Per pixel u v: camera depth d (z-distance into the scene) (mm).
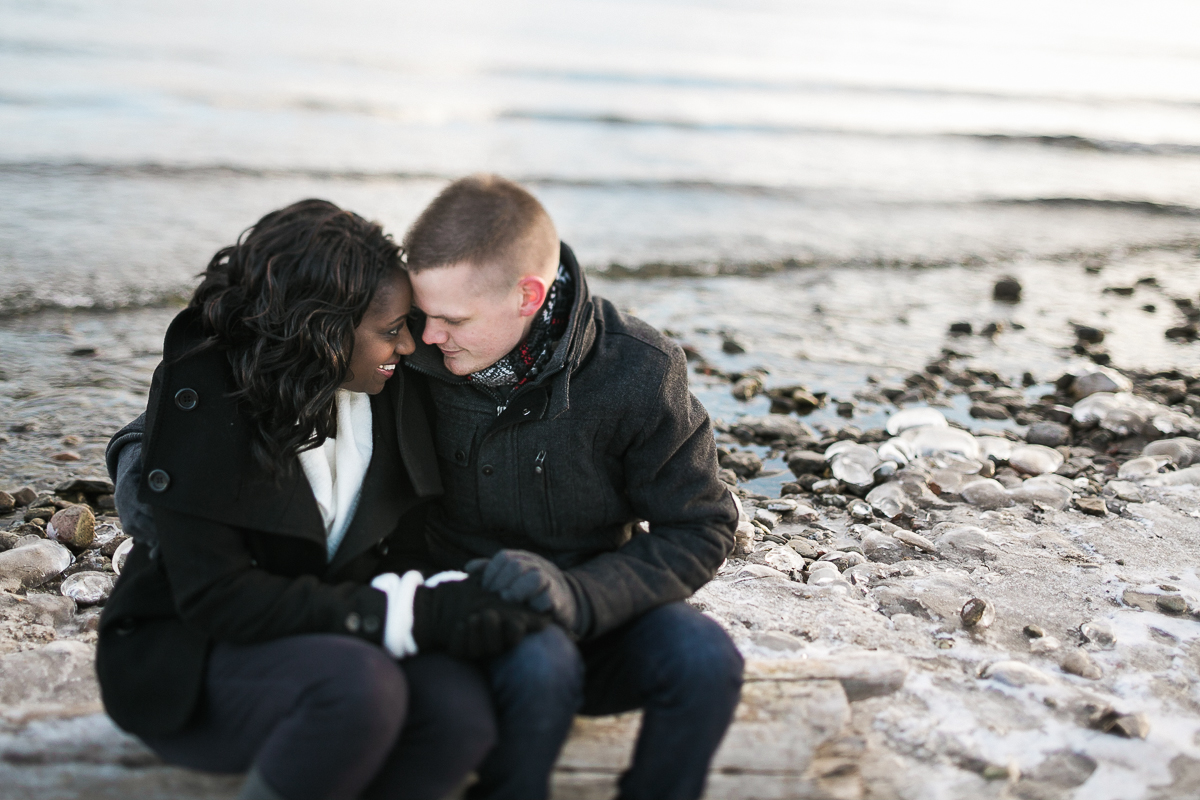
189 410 1877
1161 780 2150
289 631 1768
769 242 10297
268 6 29859
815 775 2045
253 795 1670
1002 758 2182
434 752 1726
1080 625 2887
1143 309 8266
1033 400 5746
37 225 8430
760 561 3395
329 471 2010
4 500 3875
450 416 2150
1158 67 45156
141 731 1790
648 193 12328
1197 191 15453
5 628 2814
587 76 24344
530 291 1953
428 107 17531
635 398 2070
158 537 1846
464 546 2229
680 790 1810
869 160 16562
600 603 1893
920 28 54219
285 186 10680
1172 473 4273
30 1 24297
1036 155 18516
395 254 1965
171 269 7547
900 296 8484
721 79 26594
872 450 4582
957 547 3494
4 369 5492
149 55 19484
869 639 2752
